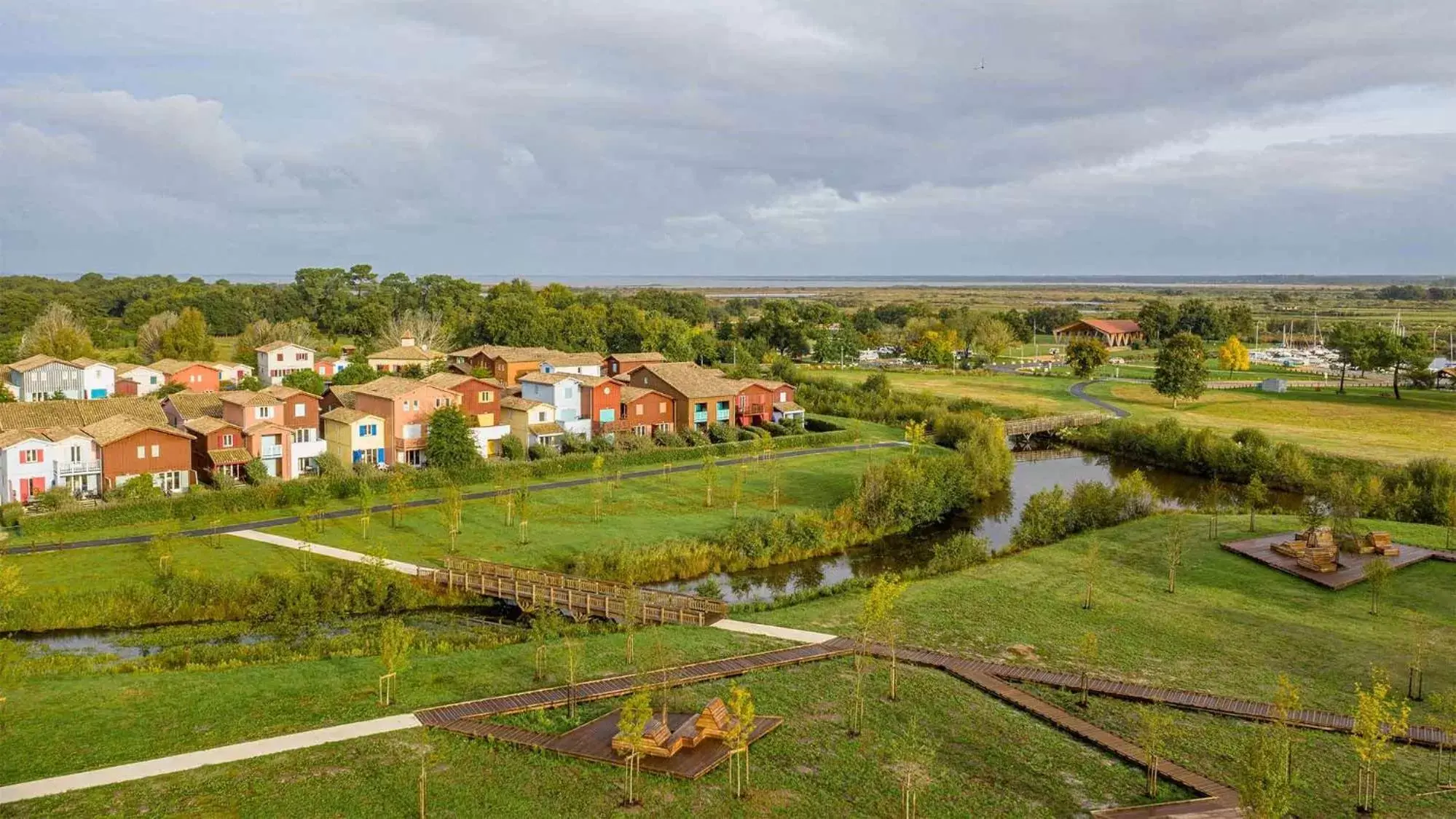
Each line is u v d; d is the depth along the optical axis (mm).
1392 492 78062
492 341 153125
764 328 188000
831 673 40000
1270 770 26219
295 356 123062
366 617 51375
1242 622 48125
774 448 95562
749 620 48062
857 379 157750
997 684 39062
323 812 27672
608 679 38500
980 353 185375
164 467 72250
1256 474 84125
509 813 27922
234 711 34656
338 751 31469
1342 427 112500
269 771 29953
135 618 49406
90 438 70188
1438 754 33812
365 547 60125
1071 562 59312
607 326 164125
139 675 38781
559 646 42938
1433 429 110438
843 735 33844
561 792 29219
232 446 75812
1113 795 30141
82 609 48938
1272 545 61406
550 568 58625
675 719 34344
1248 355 170250
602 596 50250
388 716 34438
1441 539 64062
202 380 111438
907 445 102938
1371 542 59906
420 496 74000
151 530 62062
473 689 37250
